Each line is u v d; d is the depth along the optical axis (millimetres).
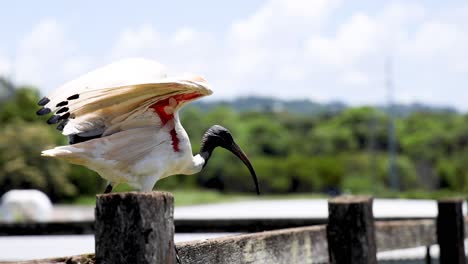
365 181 71062
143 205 4207
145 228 4207
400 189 72875
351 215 7520
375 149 93438
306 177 69562
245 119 113500
